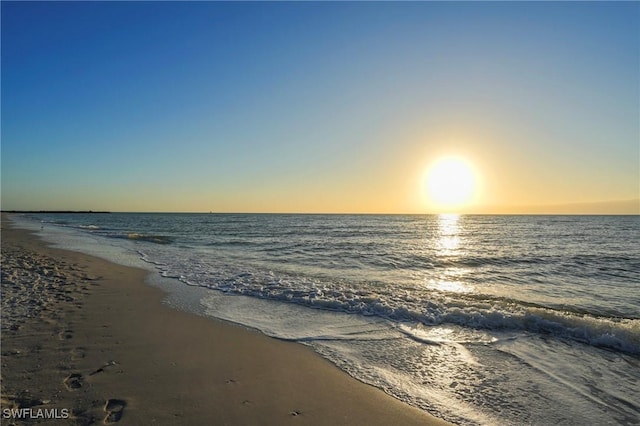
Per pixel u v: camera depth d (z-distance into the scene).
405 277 13.67
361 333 7.03
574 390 4.88
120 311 7.98
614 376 5.30
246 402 4.29
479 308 8.45
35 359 5.17
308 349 6.16
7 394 4.16
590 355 6.05
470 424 4.06
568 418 4.22
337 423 3.94
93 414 3.83
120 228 50.56
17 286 9.86
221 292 10.30
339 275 13.78
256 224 68.75
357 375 5.20
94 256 17.64
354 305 8.84
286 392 4.59
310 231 45.97
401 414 4.20
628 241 31.78
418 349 6.25
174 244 26.14
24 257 15.64
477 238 35.78
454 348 6.31
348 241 30.34
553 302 10.03
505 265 17.33
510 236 38.94
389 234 41.31
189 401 4.24
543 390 4.86
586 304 9.85
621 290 11.77
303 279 12.30
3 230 38.44
